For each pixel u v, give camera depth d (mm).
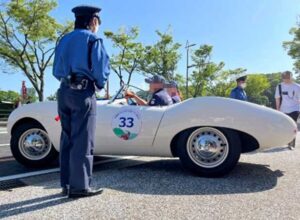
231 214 3172
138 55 30422
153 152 4902
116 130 4891
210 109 4531
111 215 3137
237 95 7941
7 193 3861
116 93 5301
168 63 32594
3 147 8453
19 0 23250
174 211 3244
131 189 3979
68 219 3043
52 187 4082
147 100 5496
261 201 3553
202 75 36281
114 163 5816
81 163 3639
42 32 23844
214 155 4578
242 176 4672
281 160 5906
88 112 3674
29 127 5500
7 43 24359
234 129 4496
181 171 5008
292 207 3369
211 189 3998
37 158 5523
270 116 4512
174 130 4676
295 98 8008
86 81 3641
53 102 5402
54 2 23812
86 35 3662
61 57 3691
